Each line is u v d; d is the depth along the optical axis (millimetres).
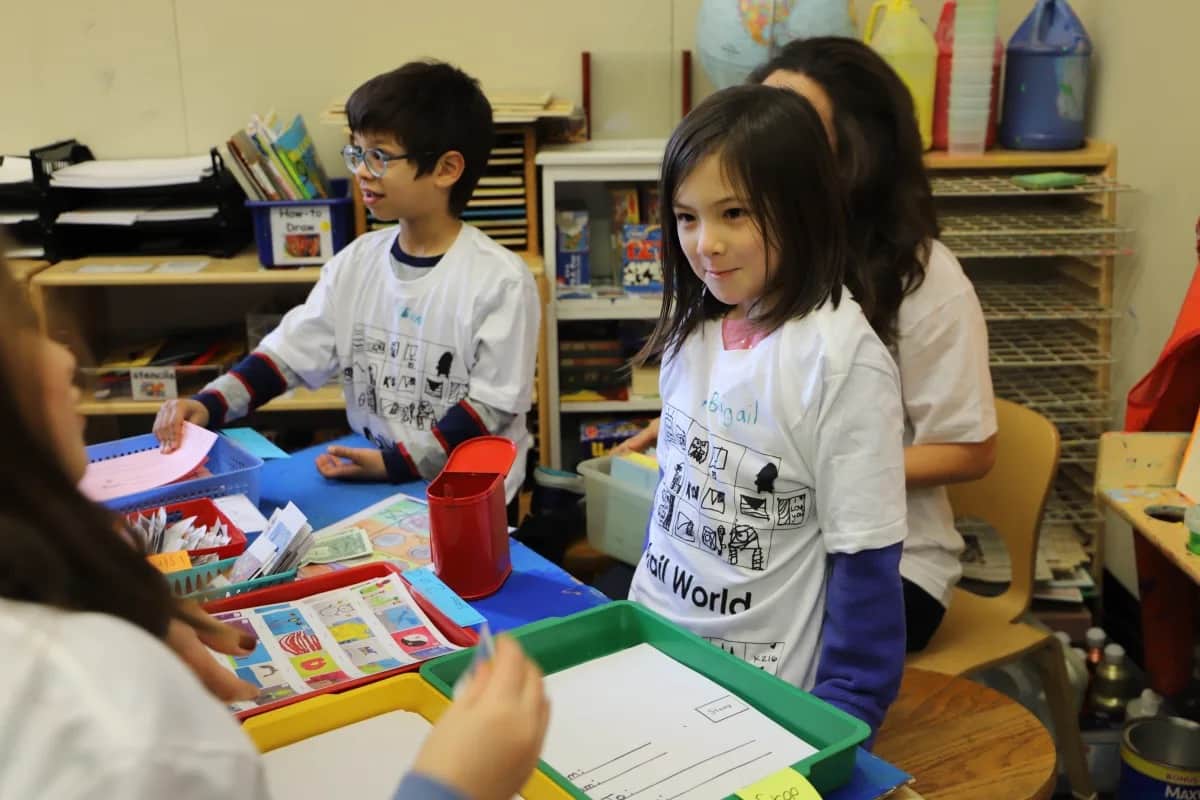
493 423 1822
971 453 1713
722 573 1257
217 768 510
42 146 2951
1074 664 2285
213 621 854
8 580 520
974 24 2555
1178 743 2020
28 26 2877
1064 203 2709
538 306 1922
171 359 2820
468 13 2898
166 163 2834
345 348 1995
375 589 1213
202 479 1497
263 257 2672
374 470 1683
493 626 1216
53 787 479
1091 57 2707
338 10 2889
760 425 1199
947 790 1431
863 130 1647
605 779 858
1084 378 2699
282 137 2643
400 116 1809
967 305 1698
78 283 2629
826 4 2521
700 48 2670
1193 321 1818
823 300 1181
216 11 2881
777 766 873
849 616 1139
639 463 1681
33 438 527
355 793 839
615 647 1091
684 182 1160
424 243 1934
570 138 2877
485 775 572
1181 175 2291
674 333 1312
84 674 500
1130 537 2586
